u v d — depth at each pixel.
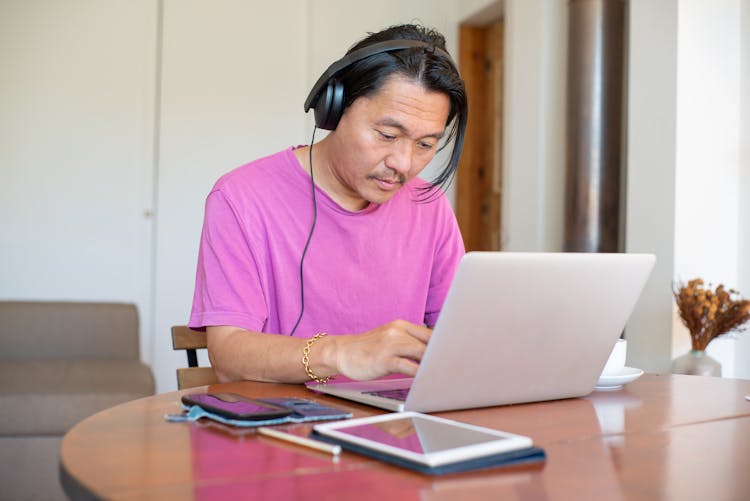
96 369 3.44
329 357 1.08
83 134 4.24
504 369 1.00
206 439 0.81
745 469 0.74
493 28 4.62
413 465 0.70
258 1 4.48
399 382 1.19
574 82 3.38
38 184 4.18
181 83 4.36
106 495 0.62
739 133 3.02
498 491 0.65
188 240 4.35
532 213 3.83
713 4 2.99
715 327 2.57
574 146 3.37
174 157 4.34
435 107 1.24
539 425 0.93
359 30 4.62
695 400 1.11
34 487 2.91
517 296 0.95
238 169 1.49
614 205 3.35
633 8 3.10
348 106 1.27
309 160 1.49
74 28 4.22
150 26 4.33
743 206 3.00
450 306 0.90
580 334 1.05
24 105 4.16
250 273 1.38
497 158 4.53
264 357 1.17
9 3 4.13
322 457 0.75
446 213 1.64
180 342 1.46
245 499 0.62
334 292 1.48
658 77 3.00
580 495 0.65
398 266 1.54
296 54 4.55
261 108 4.48
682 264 2.93
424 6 4.68
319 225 1.47
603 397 1.14
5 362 3.60
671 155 2.93
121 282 4.29
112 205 4.28
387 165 1.27
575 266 0.99
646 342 3.01
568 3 3.46
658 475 0.71
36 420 2.92
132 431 0.85
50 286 4.20
